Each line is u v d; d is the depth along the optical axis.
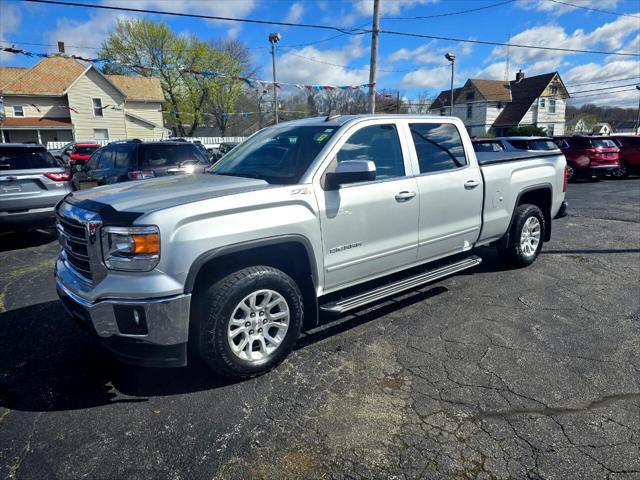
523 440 2.48
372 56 15.23
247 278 2.95
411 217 3.95
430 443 2.47
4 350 3.69
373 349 3.56
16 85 32.41
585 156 16.03
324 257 3.38
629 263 5.82
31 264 6.24
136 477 2.28
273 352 3.19
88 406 2.89
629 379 3.08
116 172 8.01
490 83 46.91
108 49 40.09
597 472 2.24
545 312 4.24
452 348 3.56
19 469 2.34
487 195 4.71
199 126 49.94
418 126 4.17
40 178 7.04
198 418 2.74
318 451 2.43
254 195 2.98
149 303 2.62
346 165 3.23
